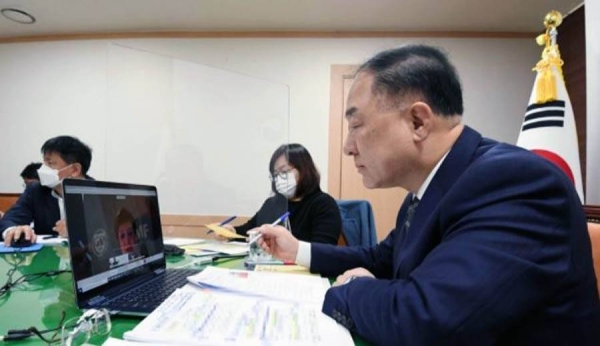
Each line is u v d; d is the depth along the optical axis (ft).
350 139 2.29
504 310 1.39
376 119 2.09
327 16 8.66
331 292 1.92
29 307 2.04
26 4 8.37
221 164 7.59
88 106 9.64
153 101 8.59
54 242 4.51
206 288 2.30
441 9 8.22
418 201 2.29
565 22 8.07
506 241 1.50
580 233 1.69
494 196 1.64
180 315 1.76
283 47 9.43
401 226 2.80
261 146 7.60
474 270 1.44
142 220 2.86
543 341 1.62
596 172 5.06
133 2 8.24
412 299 1.50
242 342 1.49
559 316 1.60
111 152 8.56
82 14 8.78
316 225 5.13
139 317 1.86
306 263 3.10
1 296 2.27
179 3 8.25
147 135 8.39
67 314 1.91
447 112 2.08
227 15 8.71
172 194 7.47
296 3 8.15
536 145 5.33
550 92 5.37
